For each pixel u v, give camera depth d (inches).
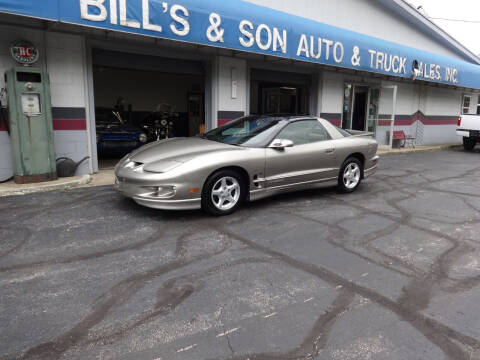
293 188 223.6
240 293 119.3
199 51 339.6
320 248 158.1
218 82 358.6
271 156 207.2
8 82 232.7
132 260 140.9
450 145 635.5
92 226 175.8
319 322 104.7
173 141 221.3
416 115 617.6
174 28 261.3
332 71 461.1
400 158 467.2
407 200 244.8
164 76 637.9
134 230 171.9
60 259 140.0
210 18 279.0
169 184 175.6
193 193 181.5
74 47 274.4
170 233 169.6
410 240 170.7
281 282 127.3
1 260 138.0
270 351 91.9
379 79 527.8
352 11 476.1
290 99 546.0
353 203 232.5
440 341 98.0
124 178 185.9
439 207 229.0
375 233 178.7
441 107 671.1
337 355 91.2
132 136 395.5
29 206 204.5
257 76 406.0
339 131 253.4
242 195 202.4
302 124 231.6
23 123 237.8
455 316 110.0
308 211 211.6
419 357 91.5
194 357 89.0
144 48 310.0
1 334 95.5
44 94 241.8
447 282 131.0
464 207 230.2
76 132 284.5
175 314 106.6
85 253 145.9
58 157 277.3
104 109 596.4
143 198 179.5
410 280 131.7
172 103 650.8
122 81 606.9
